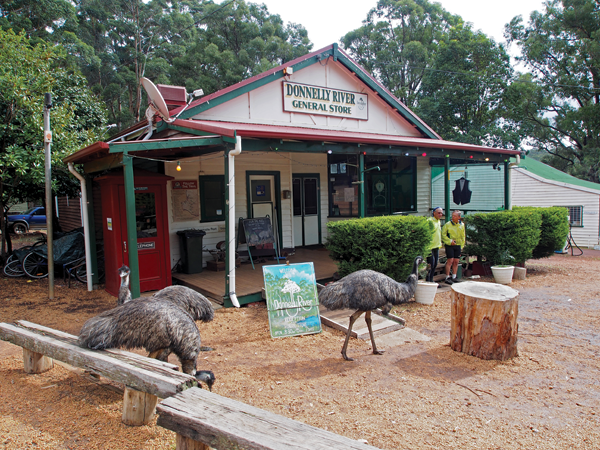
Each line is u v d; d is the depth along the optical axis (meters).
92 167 8.44
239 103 10.05
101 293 8.76
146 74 37.75
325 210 12.91
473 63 26.02
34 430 3.41
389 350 5.51
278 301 6.18
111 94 34.22
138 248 7.93
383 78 36.72
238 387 4.35
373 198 12.98
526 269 11.20
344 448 2.24
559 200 17.69
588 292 8.77
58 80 13.06
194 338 3.70
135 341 3.45
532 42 29.84
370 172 12.90
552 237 11.62
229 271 7.20
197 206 9.95
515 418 3.73
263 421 2.54
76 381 4.43
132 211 6.61
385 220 7.96
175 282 8.96
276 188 11.35
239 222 9.90
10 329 4.63
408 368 4.90
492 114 26.12
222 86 33.09
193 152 8.27
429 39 36.47
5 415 3.67
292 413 3.80
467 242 10.77
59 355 3.95
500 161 12.36
